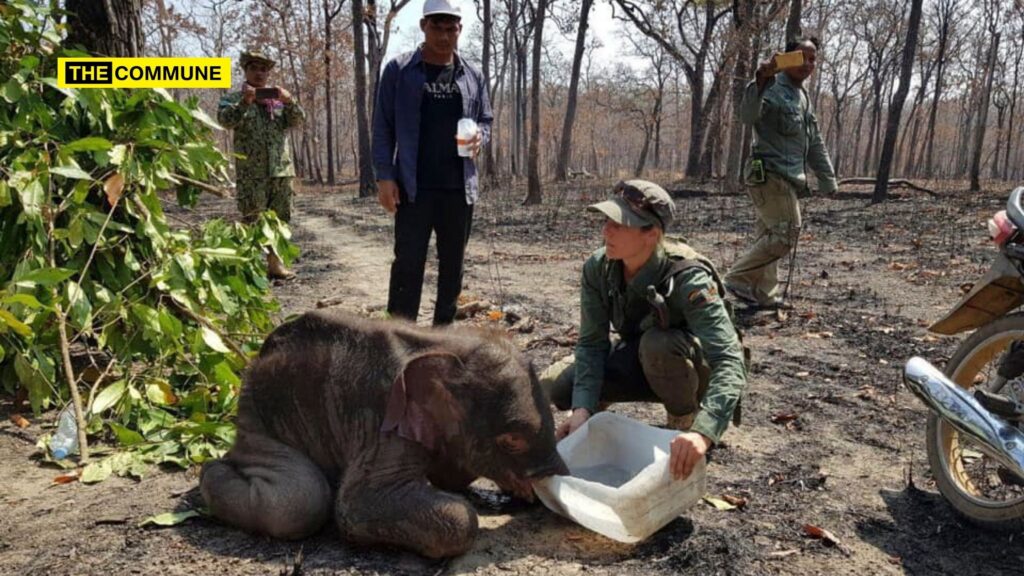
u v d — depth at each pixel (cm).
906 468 419
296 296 902
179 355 525
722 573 310
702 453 316
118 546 326
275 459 335
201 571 305
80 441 432
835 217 1598
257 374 348
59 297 466
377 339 329
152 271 525
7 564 314
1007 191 2214
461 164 574
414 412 309
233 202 2331
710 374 370
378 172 561
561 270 1062
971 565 321
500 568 310
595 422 369
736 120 2291
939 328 384
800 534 345
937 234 1295
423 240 576
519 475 322
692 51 3562
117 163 512
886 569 318
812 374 585
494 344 325
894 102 1855
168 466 418
